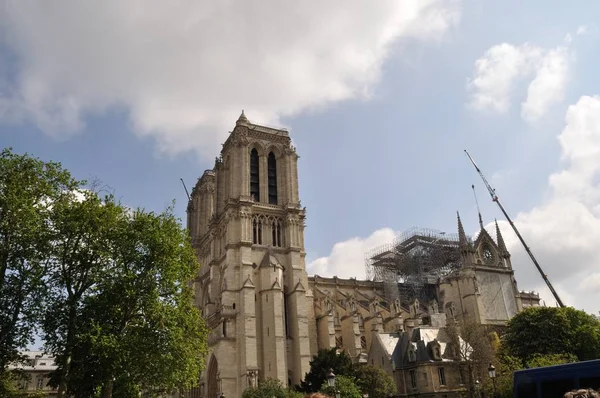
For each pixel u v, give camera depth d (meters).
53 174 55.75
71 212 55.06
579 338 86.62
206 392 106.00
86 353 52.62
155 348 54.22
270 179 127.19
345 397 76.25
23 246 51.56
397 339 102.81
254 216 118.12
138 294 55.56
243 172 119.69
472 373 84.31
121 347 50.38
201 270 135.12
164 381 56.25
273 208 121.06
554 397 25.45
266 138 129.38
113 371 51.53
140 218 59.75
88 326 53.16
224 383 99.50
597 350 85.69
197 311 64.94
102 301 53.91
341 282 141.62
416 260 146.88
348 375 85.06
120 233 57.94
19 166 54.22
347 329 116.62
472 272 124.44
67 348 51.66
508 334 95.19
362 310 125.75
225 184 128.12
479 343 85.88
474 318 110.81
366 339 119.12
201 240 139.25
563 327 87.44
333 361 86.88
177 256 61.66
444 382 87.38
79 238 54.97
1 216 50.84
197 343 62.12
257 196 123.31
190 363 57.72
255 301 109.06
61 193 57.22
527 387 26.86
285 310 112.94
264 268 110.56
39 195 54.38
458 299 124.62
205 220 141.75
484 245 136.12
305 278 117.19
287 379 102.81
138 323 56.12
